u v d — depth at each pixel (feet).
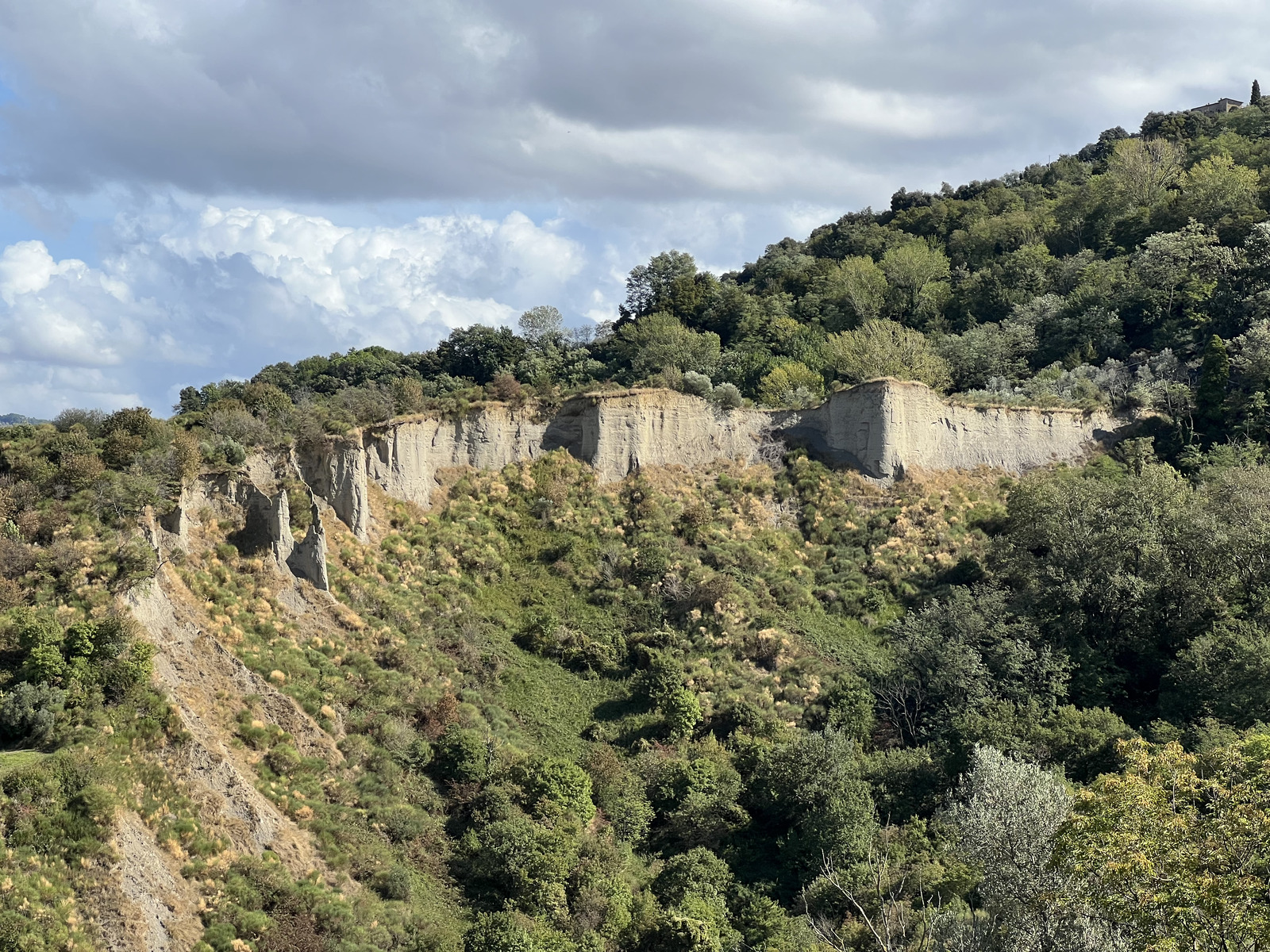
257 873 142.41
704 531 249.55
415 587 216.95
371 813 165.48
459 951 148.97
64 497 182.60
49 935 119.24
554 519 243.19
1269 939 100.12
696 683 210.79
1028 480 272.31
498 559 232.32
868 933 153.38
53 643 149.48
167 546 183.52
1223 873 106.22
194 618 175.42
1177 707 205.67
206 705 162.50
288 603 193.47
